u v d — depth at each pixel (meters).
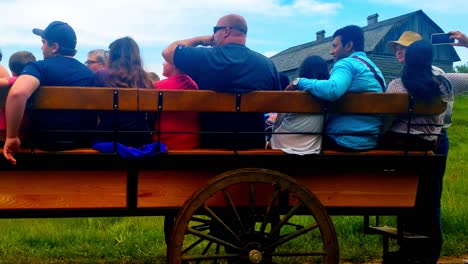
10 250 5.91
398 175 4.38
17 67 5.19
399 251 4.67
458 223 6.82
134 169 4.02
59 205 3.93
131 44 4.18
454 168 14.21
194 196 3.90
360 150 4.27
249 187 4.00
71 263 5.46
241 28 4.29
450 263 5.51
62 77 3.97
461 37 4.71
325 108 4.09
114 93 3.80
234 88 4.02
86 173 3.96
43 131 3.79
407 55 4.38
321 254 4.04
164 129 4.17
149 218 8.32
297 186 4.03
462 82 5.03
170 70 4.36
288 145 4.22
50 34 4.09
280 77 5.06
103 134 4.03
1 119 3.91
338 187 4.31
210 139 4.21
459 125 27.83
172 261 3.87
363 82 4.25
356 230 6.71
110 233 6.88
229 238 4.23
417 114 4.25
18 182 3.88
